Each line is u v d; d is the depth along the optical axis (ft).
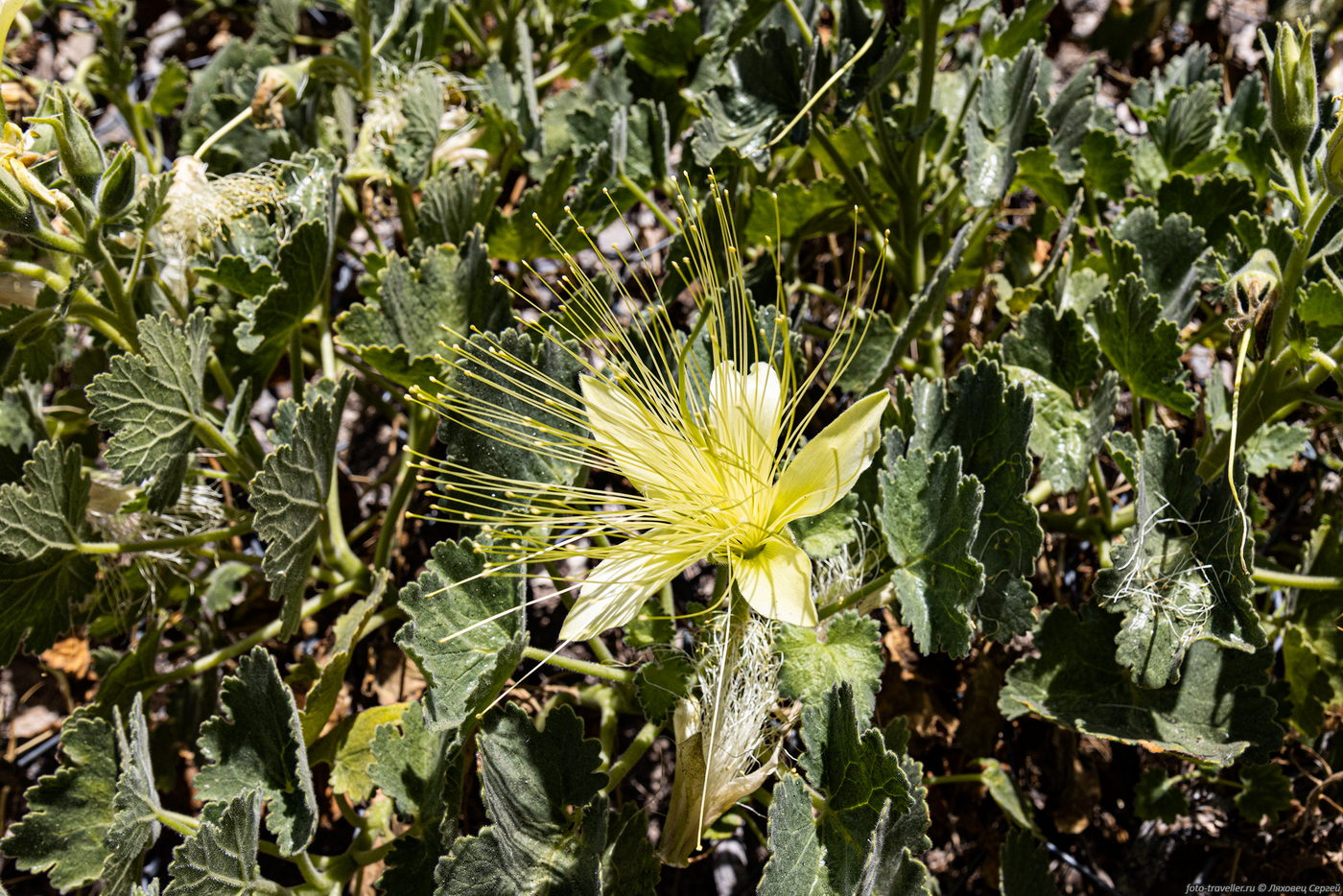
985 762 1.13
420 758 1.00
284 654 1.29
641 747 1.01
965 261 1.28
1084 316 1.16
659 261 1.46
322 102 1.39
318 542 1.08
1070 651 1.03
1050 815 1.18
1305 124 0.92
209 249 1.13
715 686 0.94
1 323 1.15
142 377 1.01
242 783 0.97
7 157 0.93
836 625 0.98
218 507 1.17
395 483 1.33
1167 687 1.01
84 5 1.42
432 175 1.31
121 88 1.45
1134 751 1.20
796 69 1.16
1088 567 1.25
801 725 1.02
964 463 1.01
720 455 0.93
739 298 1.07
